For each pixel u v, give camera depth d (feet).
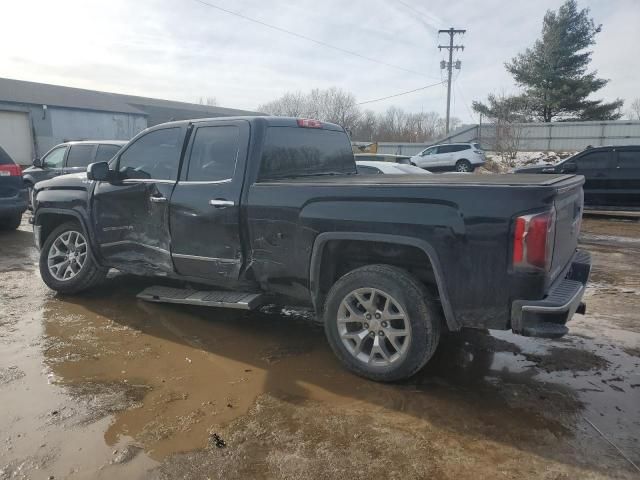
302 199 12.13
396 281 11.06
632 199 40.73
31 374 11.80
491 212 9.99
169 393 11.03
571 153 105.19
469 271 10.28
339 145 16.90
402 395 11.09
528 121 124.36
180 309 16.60
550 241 9.90
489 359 13.10
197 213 13.87
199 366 12.41
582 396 11.14
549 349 13.82
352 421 10.00
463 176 13.47
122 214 15.72
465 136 119.85
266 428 9.71
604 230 36.78
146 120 126.31
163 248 14.87
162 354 13.09
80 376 11.76
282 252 12.63
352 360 11.84
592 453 9.02
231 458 8.79
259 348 13.61
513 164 100.53
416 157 89.20
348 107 182.91
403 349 11.17
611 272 23.13
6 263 22.75
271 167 13.70
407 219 10.73
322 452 8.98
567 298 10.05
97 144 35.09
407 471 8.50
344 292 11.72
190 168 14.44
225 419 10.00
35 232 18.22
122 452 8.89
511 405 10.72
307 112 182.80
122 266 16.07
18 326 14.84
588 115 131.54
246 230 13.11
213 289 15.11
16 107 98.37
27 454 8.80
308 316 16.24
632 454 8.98
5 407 10.33
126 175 15.70
